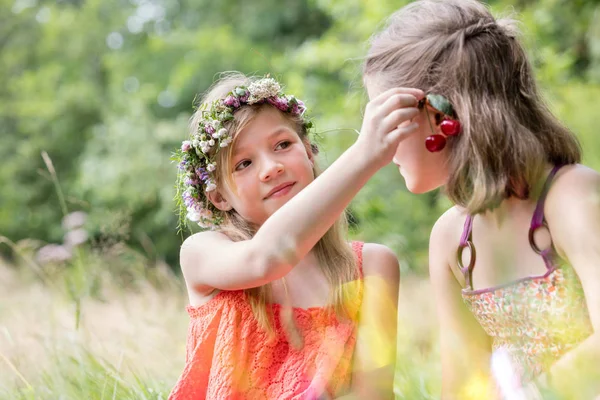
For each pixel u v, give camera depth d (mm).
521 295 1716
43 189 12766
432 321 3025
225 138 1956
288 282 1959
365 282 1992
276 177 1937
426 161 1743
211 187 1997
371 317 1927
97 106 13109
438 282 1998
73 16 13820
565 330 1664
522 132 1668
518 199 1729
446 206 8055
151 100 12109
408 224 7949
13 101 13477
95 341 2984
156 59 12430
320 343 1863
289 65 10266
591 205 1609
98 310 3592
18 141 13266
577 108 6613
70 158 13023
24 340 2959
